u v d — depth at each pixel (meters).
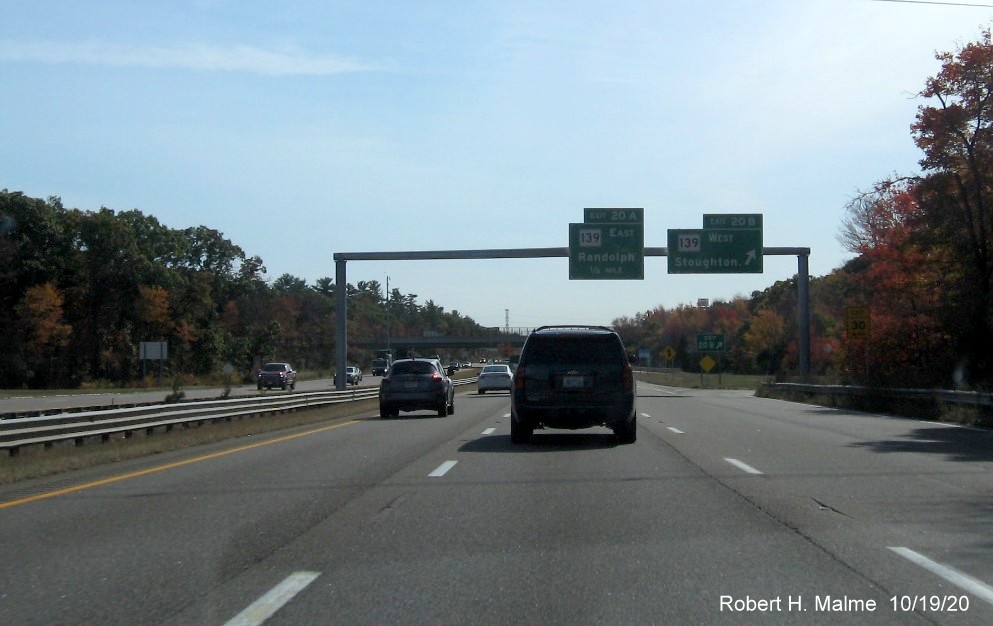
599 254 42.84
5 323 76.88
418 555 8.88
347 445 19.62
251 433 23.77
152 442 20.45
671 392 54.72
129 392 64.88
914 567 8.23
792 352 78.00
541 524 10.33
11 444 17.86
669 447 18.42
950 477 13.70
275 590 7.66
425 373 29.58
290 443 20.38
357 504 11.77
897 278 40.66
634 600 7.29
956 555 8.68
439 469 15.15
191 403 25.22
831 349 54.28
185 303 91.25
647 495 12.24
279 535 9.89
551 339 18.73
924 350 39.72
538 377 18.52
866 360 36.81
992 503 11.45
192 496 12.65
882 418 27.27
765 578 7.91
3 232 78.25
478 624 6.71
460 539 9.58
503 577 8.02
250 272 108.88
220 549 9.24
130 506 11.91
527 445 19.11
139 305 83.62
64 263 81.31
